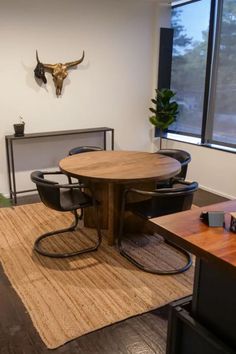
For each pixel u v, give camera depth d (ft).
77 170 9.69
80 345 6.40
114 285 8.29
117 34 15.85
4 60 13.53
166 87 17.57
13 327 6.85
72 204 9.51
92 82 15.74
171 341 5.22
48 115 14.96
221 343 4.42
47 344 6.39
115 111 16.74
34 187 15.30
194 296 4.99
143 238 10.80
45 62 14.39
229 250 4.13
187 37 16.46
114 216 10.23
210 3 14.78
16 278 8.55
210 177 15.40
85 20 14.90
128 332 6.74
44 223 11.85
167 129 18.26
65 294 7.92
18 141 14.46
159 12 16.51
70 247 10.11
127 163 10.55
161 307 7.48
